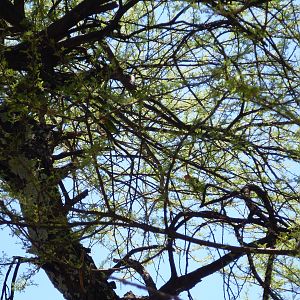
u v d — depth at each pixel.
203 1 3.79
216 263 3.94
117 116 4.23
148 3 4.94
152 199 4.30
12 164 3.87
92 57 4.22
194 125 3.74
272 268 4.02
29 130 4.05
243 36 3.90
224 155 4.33
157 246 3.99
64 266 3.91
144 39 4.45
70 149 4.45
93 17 4.80
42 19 3.99
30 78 3.76
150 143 4.04
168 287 3.90
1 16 4.26
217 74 3.58
